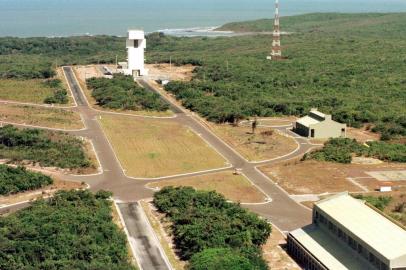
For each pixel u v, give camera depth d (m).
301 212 97.56
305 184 110.69
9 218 86.81
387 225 72.50
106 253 76.62
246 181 113.31
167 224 90.75
